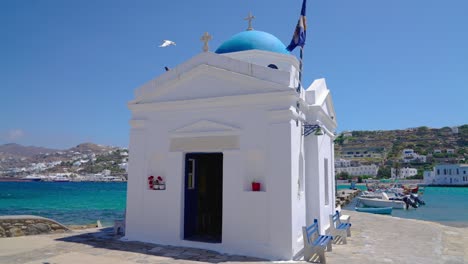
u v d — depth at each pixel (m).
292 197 9.67
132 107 12.46
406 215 32.44
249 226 10.09
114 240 11.91
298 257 9.88
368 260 9.90
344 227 12.97
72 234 13.15
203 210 13.04
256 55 14.13
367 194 50.69
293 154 9.98
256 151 10.54
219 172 13.88
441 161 145.25
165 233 11.35
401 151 167.38
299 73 11.21
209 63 11.48
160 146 11.89
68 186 109.00
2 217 12.51
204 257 9.67
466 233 15.77
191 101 11.37
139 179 12.02
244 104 10.63
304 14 11.60
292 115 9.98
